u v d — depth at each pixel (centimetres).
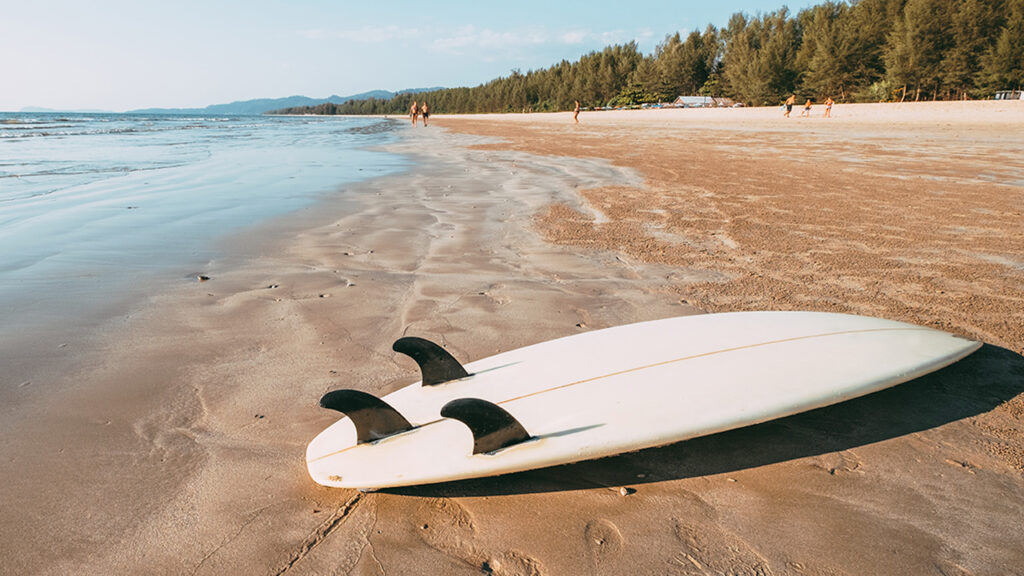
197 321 307
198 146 1543
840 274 392
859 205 626
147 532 159
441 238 493
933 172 885
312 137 2098
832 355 230
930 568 146
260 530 160
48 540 156
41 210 582
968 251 442
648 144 1548
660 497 173
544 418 193
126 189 726
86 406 221
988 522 162
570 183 808
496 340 288
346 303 336
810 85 5341
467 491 176
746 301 344
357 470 175
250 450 196
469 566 148
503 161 1116
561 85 8900
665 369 220
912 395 231
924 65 4369
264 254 438
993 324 303
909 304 335
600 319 316
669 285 374
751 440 202
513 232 516
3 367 251
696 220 562
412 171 950
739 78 6241
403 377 249
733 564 148
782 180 818
